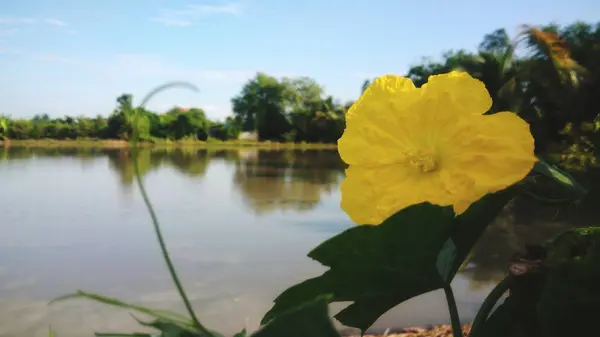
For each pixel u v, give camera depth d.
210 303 6.73
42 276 8.18
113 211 15.34
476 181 0.47
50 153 47.62
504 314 0.49
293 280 7.93
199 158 42.97
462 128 0.48
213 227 12.87
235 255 9.71
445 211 0.43
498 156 0.47
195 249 10.23
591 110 16.30
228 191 20.61
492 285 7.12
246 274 8.25
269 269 8.60
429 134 0.50
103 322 5.85
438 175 0.48
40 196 18.80
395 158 0.50
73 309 6.29
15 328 5.77
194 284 7.66
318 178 26.23
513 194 0.49
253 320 6.05
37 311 6.31
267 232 12.28
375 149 0.51
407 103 0.52
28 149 54.97
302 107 74.38
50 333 0.44
